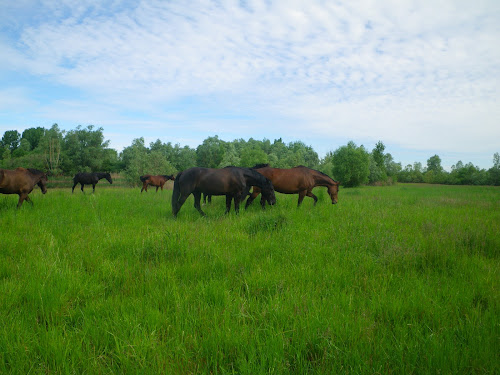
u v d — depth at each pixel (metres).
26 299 3.07
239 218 8.02
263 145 145.75
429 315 2.82
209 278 3.78
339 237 5.77
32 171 9.30
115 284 3.61
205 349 2.29
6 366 2.07
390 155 100.75
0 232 5.66
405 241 5.38
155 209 9.77
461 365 2.09
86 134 56.62
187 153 107.19
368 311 2.88
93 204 9.86
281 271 3.95
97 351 2.25
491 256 4.96
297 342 2.32
